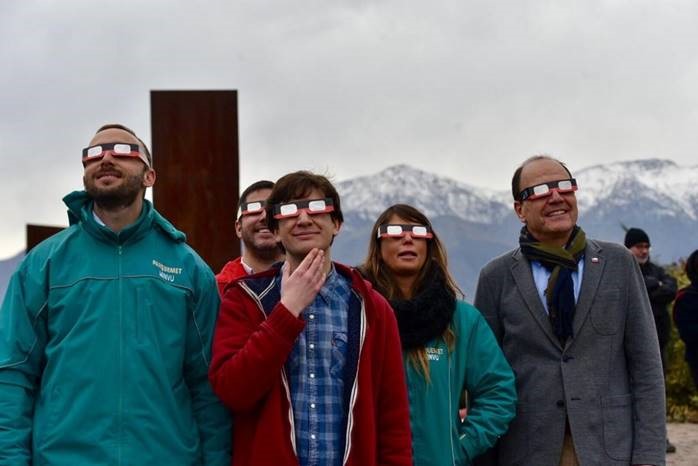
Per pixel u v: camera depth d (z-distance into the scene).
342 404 3.03
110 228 3.16
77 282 3.07
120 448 2.99
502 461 3.71
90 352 3.03
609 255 3.69
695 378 6.12
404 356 3.59
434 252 3.74
